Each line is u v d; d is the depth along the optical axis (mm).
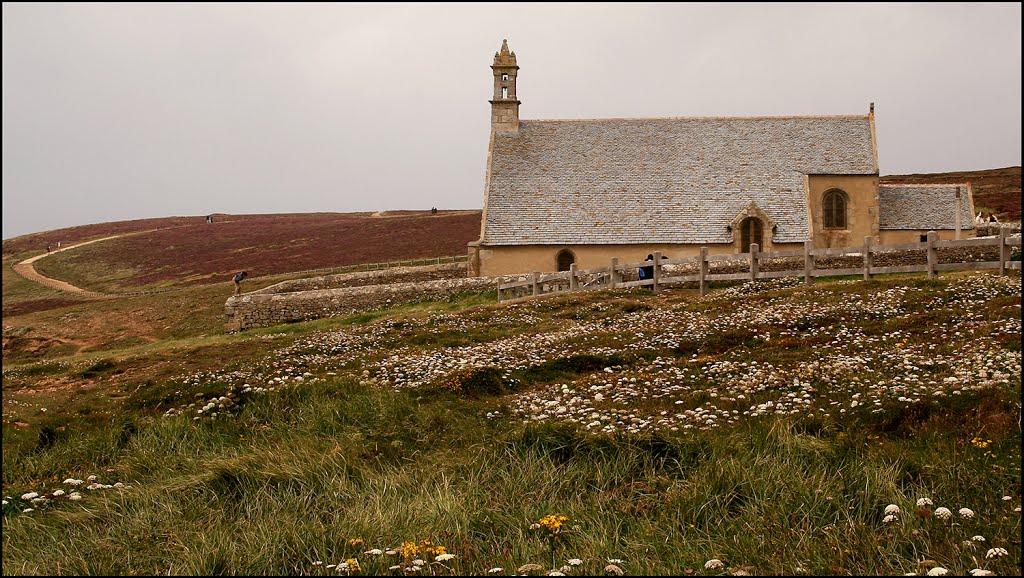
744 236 48625
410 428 15148
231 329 40688
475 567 9641
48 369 28328
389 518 10961
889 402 13609
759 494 10820
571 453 12750
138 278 87062
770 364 18266
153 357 27938
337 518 11055
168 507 11938
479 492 11891
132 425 16359
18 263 104812
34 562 10305
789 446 11961
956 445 11633
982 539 8984
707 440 12453
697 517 10555
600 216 50031
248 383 20422
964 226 52094
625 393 17062
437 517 10977
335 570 9531
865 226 50656
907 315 22000
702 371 18594
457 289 41062
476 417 15914
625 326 25938
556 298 32812
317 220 132375
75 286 86312
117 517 11844
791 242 48500
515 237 49031
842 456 11758
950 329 19797
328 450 13875
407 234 99438
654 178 52094
